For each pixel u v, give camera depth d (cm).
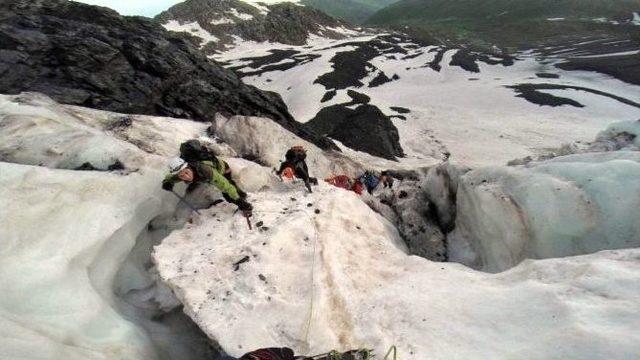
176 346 472
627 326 345
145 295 532
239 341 413
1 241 430
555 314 389
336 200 659
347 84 6344
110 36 2030
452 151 4025
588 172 623
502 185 693
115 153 652
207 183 608
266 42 10525
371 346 427
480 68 7706
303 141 1270
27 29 1825
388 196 1019
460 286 492
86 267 476
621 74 6712
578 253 593
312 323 435
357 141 3925
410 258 581
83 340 386
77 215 503
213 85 2100
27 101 874
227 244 533
